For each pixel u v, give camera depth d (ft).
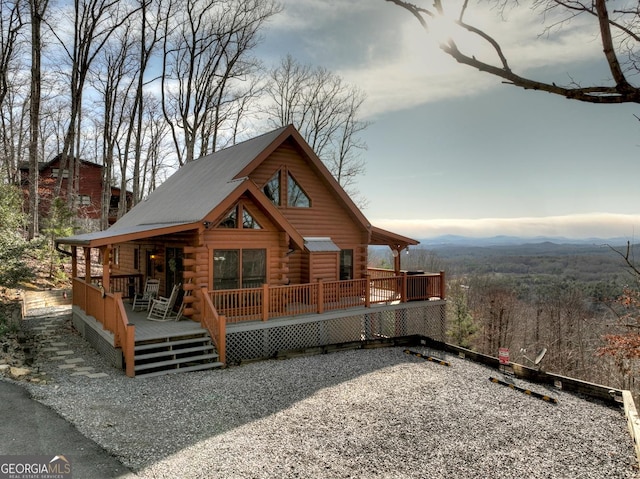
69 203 88.38
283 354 41.29
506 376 39.01
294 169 53.11
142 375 32.48
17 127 114.62
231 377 33.94
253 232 44.16
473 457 22.54
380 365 40.60
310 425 25.25
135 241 56.70
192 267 41.14
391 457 21.84
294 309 45.32
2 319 41.63
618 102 6.49
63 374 31.48
